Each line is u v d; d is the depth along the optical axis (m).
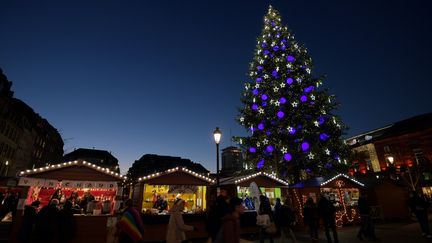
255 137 23.30
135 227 6.20
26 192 11.49
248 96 25.42
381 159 45.09
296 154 21.56
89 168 12.59
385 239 11.80
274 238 13.53
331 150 22.08
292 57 23.30
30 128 54.00
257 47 26.44
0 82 39.41
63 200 14.08
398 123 47.62
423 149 40.06
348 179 18.31
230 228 3.81
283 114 21.12
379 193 19.12
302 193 17.12
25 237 9.14
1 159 42.44
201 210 15.02
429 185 36.62
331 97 22.94
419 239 11.46
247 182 16.52
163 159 58.91
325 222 10.84
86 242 11.15
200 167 57.91
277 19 27.70
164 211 14.56
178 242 6.79
